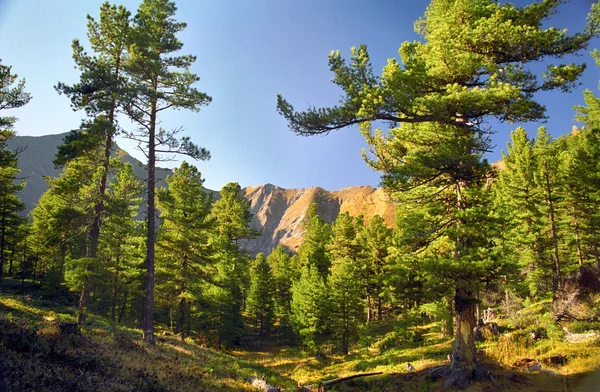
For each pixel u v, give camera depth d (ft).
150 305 58.03
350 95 42.98
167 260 97.86
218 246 105.50
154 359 42.57
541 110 41.55
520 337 56.13
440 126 46.39
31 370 24.53
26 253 151.12
